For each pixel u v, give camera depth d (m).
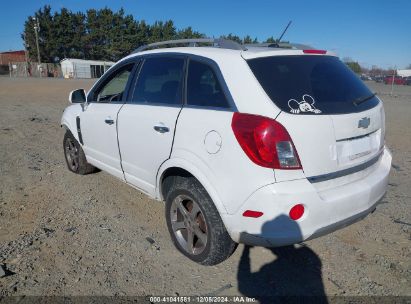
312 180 2.78
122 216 4.27
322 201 2.76
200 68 3.28
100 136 4.52
